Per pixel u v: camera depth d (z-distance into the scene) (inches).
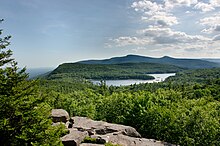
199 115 661.9
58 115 606.9
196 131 643.5
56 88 2832.2
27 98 299.1
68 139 459.8
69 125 597.6
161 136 703.1
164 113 708.0
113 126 601.0
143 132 737.6
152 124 728.3
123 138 540.7
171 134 673.0
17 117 288.4
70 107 920.3
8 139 272.5
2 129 259.1
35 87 314.0
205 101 1159.0
